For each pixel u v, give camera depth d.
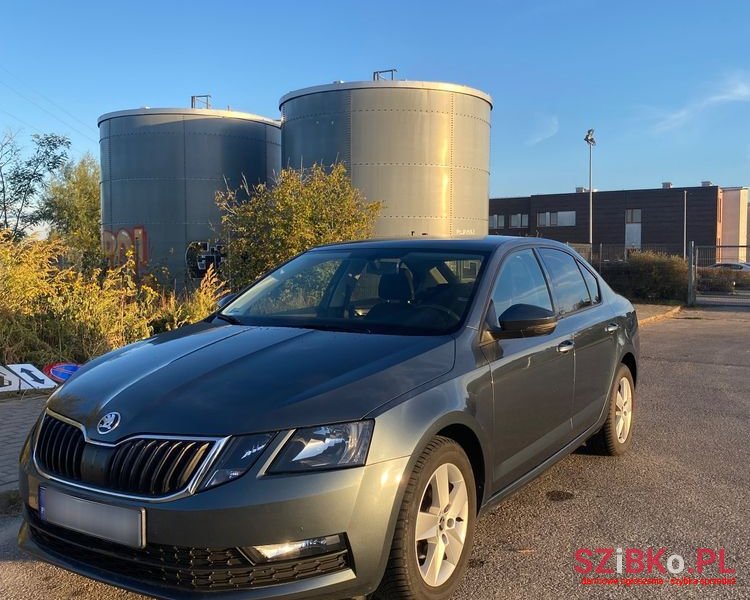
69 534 2.79
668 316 20.70
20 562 3.63
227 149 17.44
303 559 2.55
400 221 14.71
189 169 17.09
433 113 14.73
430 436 2.90
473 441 3.31
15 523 4.09
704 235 53.34
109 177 17.75
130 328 8.49
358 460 2.65
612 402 5.16
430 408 2.94
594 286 5.31
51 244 8.81
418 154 14.69
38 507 2.90
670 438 6.04
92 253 13.34
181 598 2.50
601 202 56.53
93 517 2.67
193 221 17.14
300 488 2.54
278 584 2.53
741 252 57.91
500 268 4.01
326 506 2.56
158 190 17.11
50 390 7.06
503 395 3.52
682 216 53.69
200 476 2.53
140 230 17.25
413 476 2.82
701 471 5.09
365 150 14.60
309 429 2.63
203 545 2.49
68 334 7.91
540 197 59.34
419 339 3.35
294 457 2.58
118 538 2.60
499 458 3.51
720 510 4.30
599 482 4.84
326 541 2.58
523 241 4.52
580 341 4.52
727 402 7.63
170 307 9.34
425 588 2.90
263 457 2.56
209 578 2.51
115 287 9.80
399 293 3.90
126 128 17.25
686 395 8.05
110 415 2.79
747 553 3.69
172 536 2.50
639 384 8.81
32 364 7.39
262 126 18.30
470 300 3.68
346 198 11.53
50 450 2.93
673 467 5.18
